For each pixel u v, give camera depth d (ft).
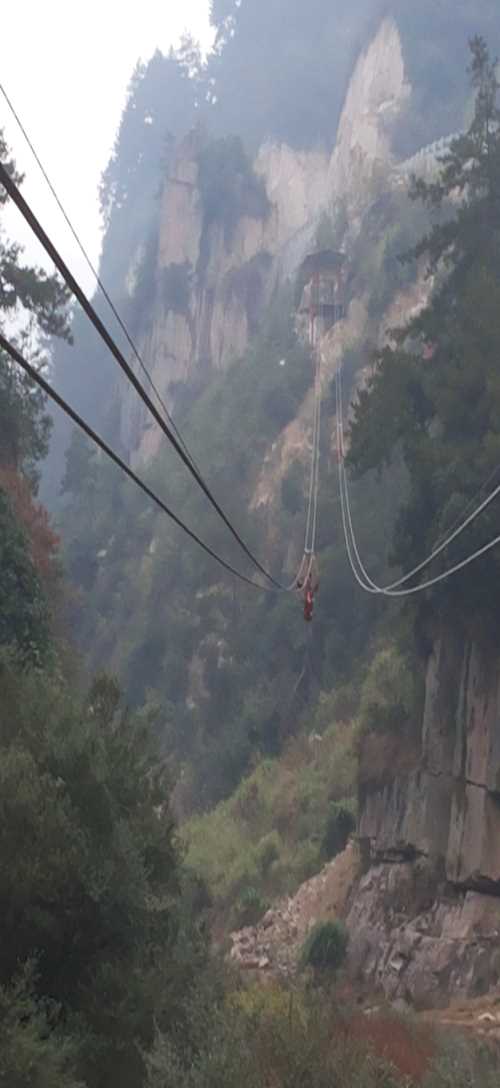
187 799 501.97
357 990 241.55
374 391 264.31
